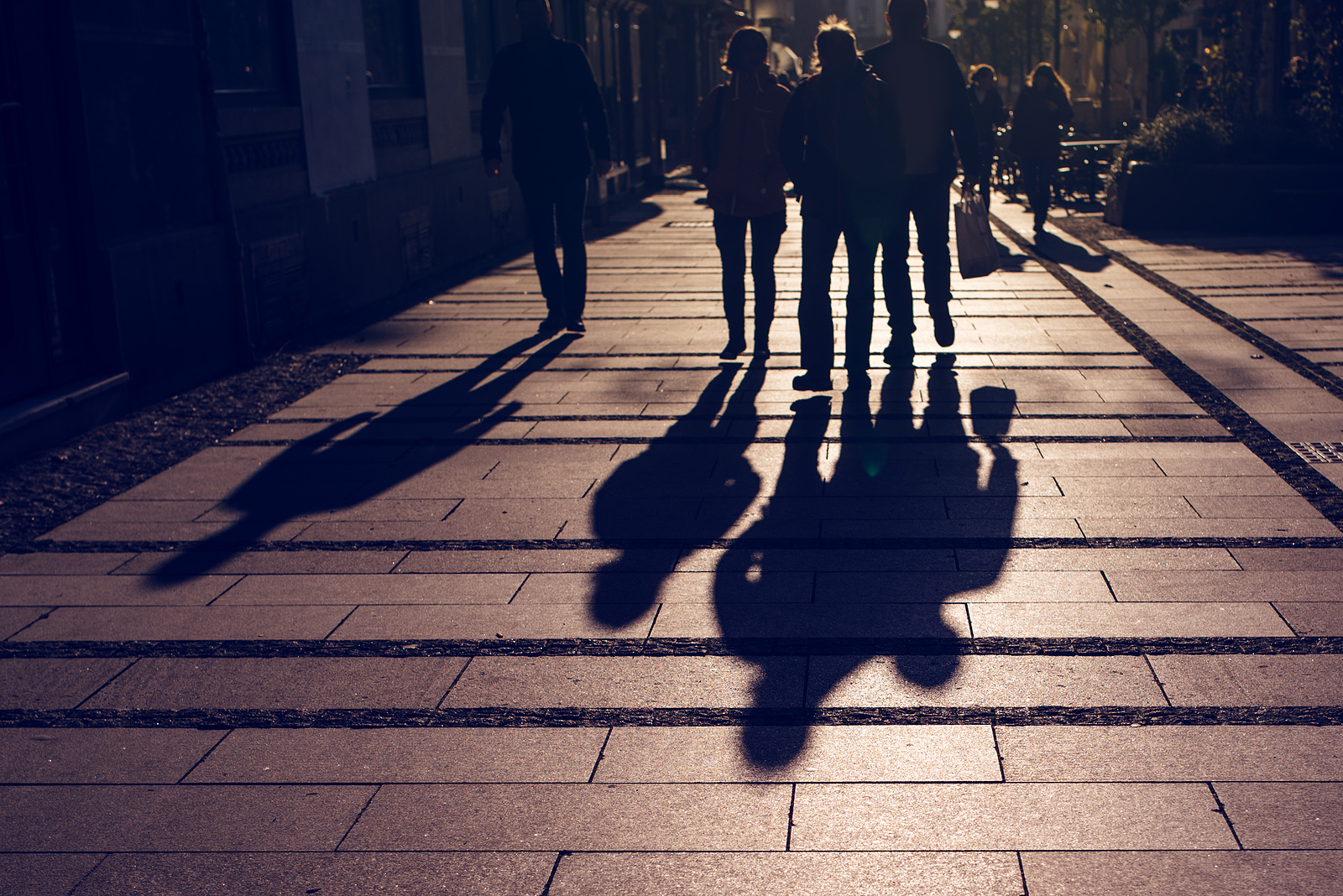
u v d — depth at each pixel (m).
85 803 3.29
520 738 3.54
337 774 3.39
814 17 81.31
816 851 2.94
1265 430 6.41
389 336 10.12
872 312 7.41
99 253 7.66
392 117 13.33
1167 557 4.73
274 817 3.19
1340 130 15.79
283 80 10.75
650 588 4.61
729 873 2.86
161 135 8.43
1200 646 3.97
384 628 4.35
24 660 4.20
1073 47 46.09
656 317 10.34
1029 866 2.86
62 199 7.50
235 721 3.72
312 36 11.13
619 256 14.69
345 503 5.79
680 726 3.58
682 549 5.00
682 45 33.97
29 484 6.28
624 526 5.29
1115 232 15.49
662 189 26.52
